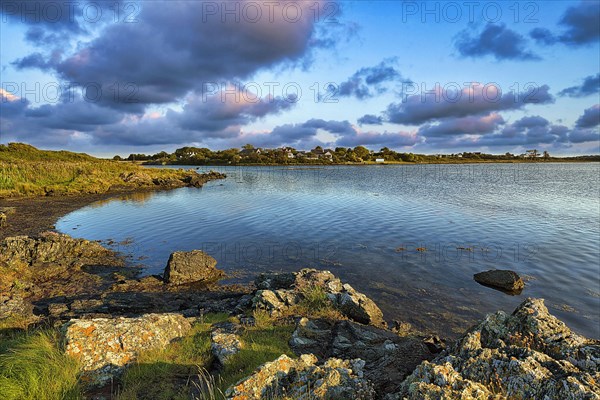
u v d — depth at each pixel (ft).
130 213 142.41
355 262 79.36
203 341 33.47
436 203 164.86
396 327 48.16
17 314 46.70
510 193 207.21
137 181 256.11
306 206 158.61
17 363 25.12
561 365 19.45
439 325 50.93
